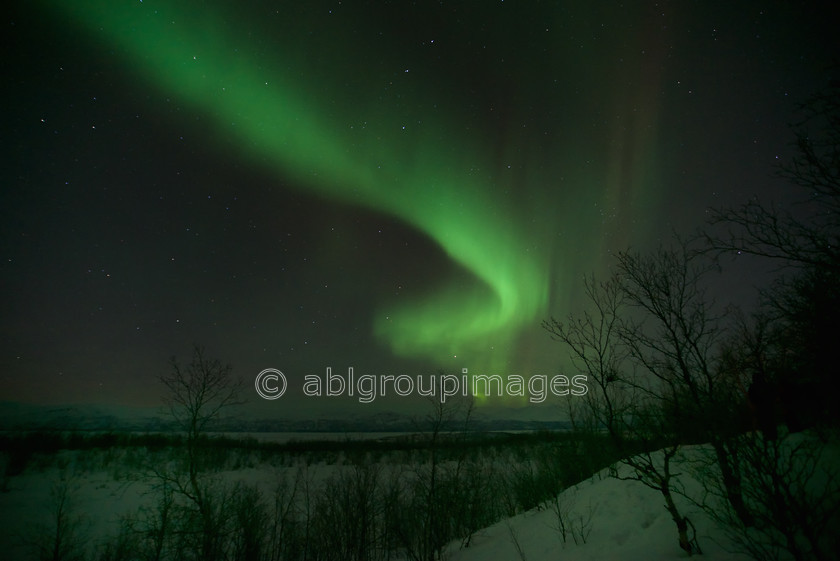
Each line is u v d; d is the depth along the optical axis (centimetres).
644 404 569
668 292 570
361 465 1675
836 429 554
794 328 526
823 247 457
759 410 566
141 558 903
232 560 904
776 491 418
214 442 2473
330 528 1014
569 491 971
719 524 540
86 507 1221
